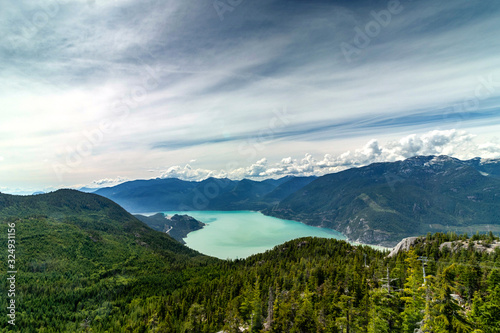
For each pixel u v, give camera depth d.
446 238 122.94
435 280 40.41
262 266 153.38
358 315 61.69
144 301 149.75
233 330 85.44
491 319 48.41
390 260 109.81
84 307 148.75
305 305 69.56
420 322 45.56
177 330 100.50
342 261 128.38
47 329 122.88
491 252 100.69
